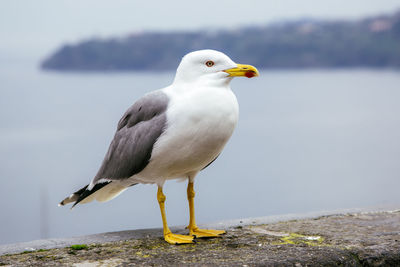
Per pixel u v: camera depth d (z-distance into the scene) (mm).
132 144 5262
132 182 5711
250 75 5094
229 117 5062
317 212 6613
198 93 4996
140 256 4781
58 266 4555
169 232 5383
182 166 5250
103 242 5383
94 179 5766
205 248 5000
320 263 4551
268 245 5035
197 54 5148
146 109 5230
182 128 4973
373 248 4906
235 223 6105
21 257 4906
